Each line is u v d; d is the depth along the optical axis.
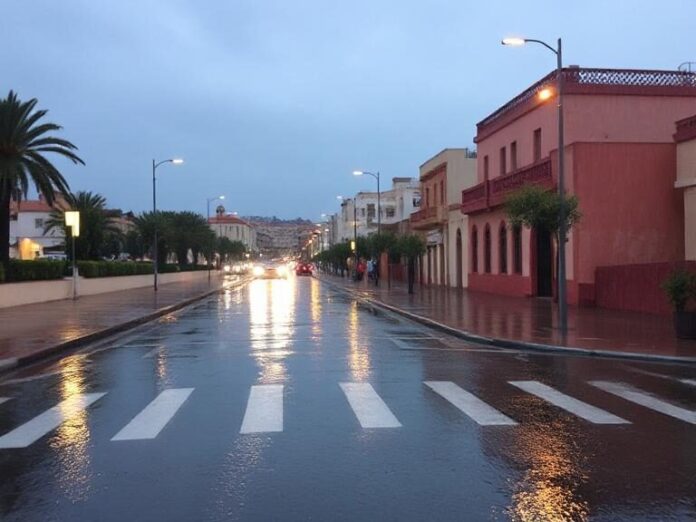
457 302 29.89
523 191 19.25
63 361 14.41
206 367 12.98
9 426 8.53
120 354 15.24
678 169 24.22
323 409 9.16
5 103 32.06
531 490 5.90
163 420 8.63
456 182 46.75
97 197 57.19
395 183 106.88
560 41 18.39
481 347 16.14
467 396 10.10
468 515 5.30
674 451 7.17
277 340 17.34
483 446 7.32
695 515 5.34
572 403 9.63
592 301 25.67
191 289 46.50
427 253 53.25
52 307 28.16
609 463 6.72
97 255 50.47
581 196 25.61
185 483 6.12
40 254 72.56
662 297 22.30
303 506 5.51
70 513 5.43
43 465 6.79
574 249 25.94
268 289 49.41
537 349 15.55
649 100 29.45
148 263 55.28
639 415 8.88
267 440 7.57
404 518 5.24
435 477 6.25
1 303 27.55
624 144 25.69
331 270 102.00
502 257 35.62
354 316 25.06
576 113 29.11
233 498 5.71
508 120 35.00
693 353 14.27
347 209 113.88
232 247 135.25
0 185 31.81
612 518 5.26
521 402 9.68
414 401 9.71
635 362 13.80
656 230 25.75
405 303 29.56
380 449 7.19
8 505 5.64
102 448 7.36
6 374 12.90
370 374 12.07
